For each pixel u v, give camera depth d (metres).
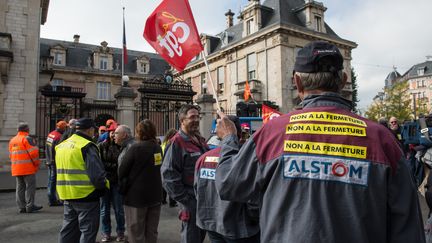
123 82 16.11
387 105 38.41
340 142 1.49
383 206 1.41
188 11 4.54
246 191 1.71
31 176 7.66
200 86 37.12
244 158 1.71
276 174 1.55
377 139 1.48
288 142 1.57
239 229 2.83
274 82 27.62
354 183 1.42
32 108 14.37
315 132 1.54
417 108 43.06
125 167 4.40
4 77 13.73
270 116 10.74
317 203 1.42
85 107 16.66
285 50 27.56
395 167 1.45
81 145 4.32
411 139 7.31
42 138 16.14
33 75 14.54
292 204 1.48
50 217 7.23
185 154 3.83
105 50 45.44
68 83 42.78
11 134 13.88
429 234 3.08
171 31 4.59
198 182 3.14
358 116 1.59
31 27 14.70
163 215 7.48
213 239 3.10
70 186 4.28
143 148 4.46
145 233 4.59
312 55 1.65
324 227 1.38
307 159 1.50
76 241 4.51
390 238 1.42
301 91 1.75
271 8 30.28
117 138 5.66
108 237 5.76
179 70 4.55
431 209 3.11
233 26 35.69
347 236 1.37
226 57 33.28
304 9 29.69
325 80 1.62
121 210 5.78
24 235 6.04
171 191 3.69
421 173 5.48
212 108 16.61
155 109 16.47
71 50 44.72
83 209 4.30
